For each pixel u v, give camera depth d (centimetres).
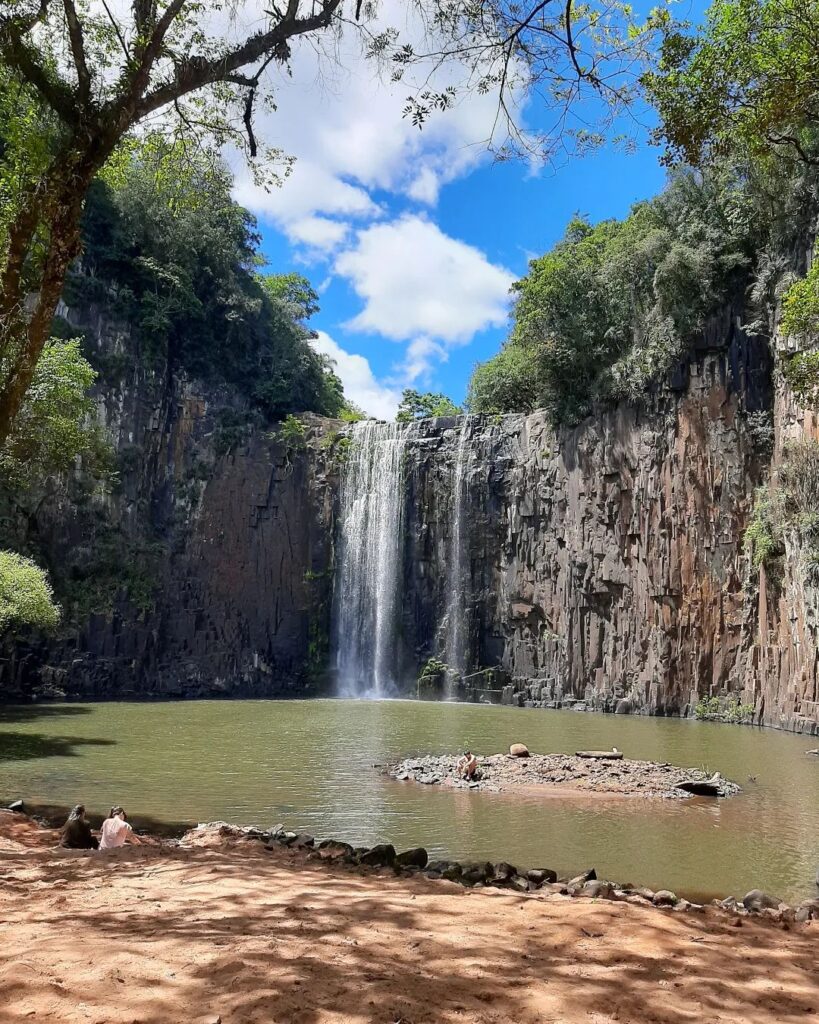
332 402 7975
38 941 615
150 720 3438
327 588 5709
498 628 5056
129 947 592
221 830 1279
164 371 5778
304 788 1853
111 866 941
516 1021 485
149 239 5822
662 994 536
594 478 4625
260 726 3238
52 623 3531
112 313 5544
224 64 1280
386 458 5603
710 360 4141
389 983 530
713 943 669
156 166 1678
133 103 1220
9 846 1140
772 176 3566
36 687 4662
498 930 671
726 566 3994
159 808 1612
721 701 3856
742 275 4059
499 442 5228
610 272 4725
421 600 5347
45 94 1233
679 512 4162
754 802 1761
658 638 4181
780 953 650
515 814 1593
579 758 2272
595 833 1447
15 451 3391
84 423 5062
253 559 5694
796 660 3391
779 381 3759
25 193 1293
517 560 5009
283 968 548
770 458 3878
